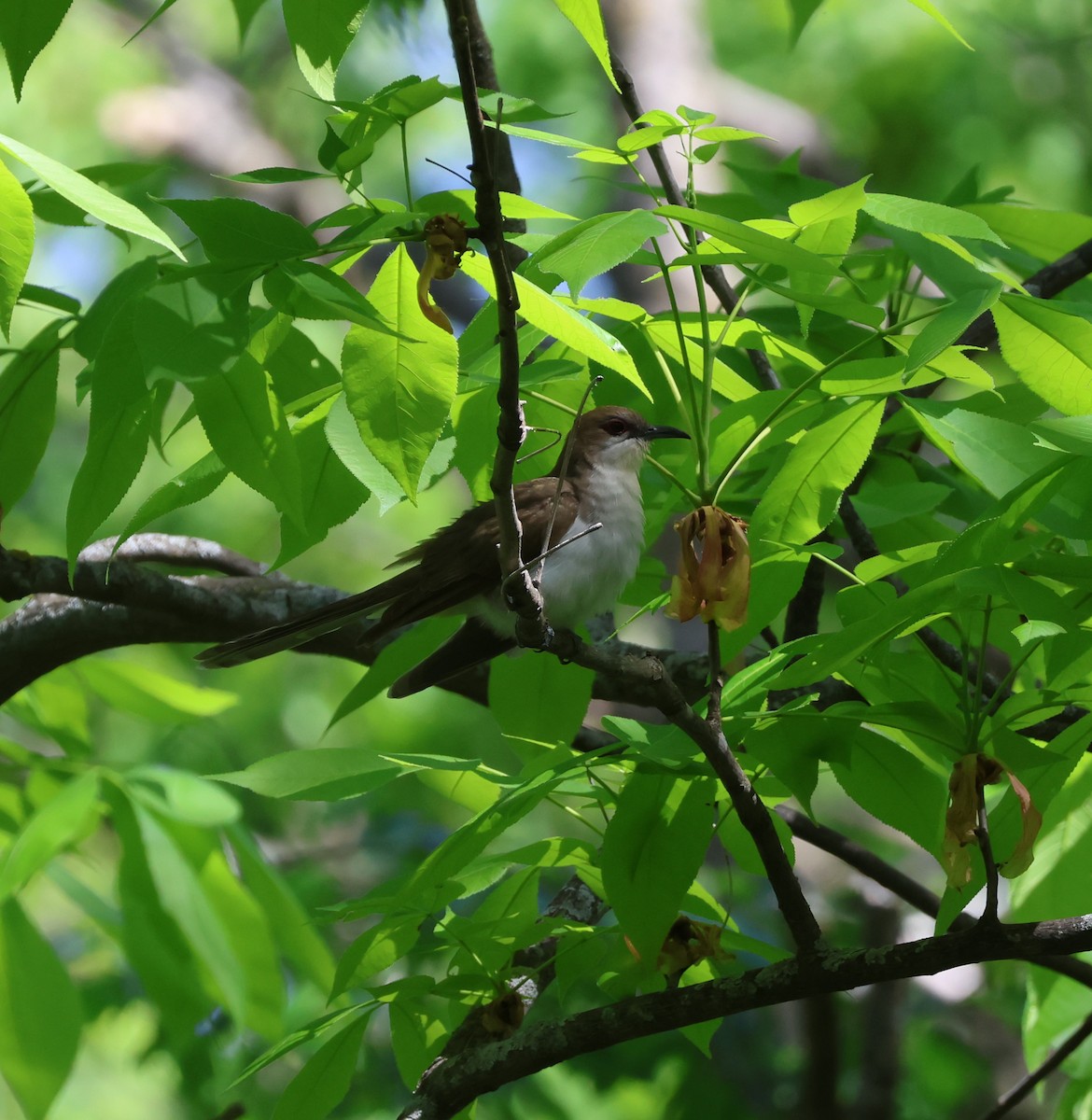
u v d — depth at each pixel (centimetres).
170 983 829
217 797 827
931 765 657
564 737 804
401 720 2409
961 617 659
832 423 626
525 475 823
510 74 2214
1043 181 2239
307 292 472
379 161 2334
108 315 545
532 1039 645
